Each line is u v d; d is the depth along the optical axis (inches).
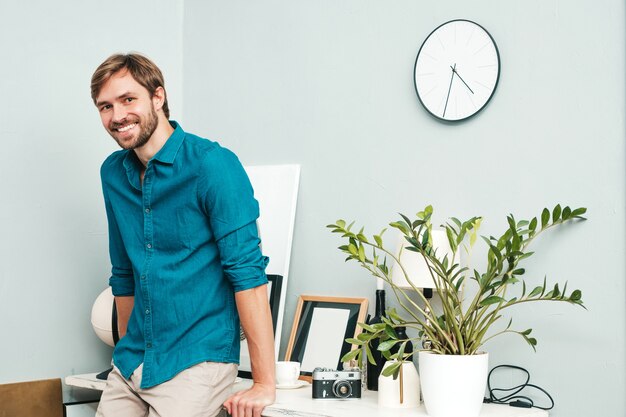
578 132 80.0
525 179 83.9
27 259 103.3
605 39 78.4
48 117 107.0
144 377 76.4
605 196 77.5
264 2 114.0
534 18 84.0
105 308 100.7
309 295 103.7
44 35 107.1
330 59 104.5
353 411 75.9
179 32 126.0
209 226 77.5
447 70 90.4
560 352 80.0
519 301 74.3
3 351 100.0
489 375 85.1
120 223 81.4
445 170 91.0
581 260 78.9
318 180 104.7
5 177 101.5
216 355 76.7
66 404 99.7
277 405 79.0
